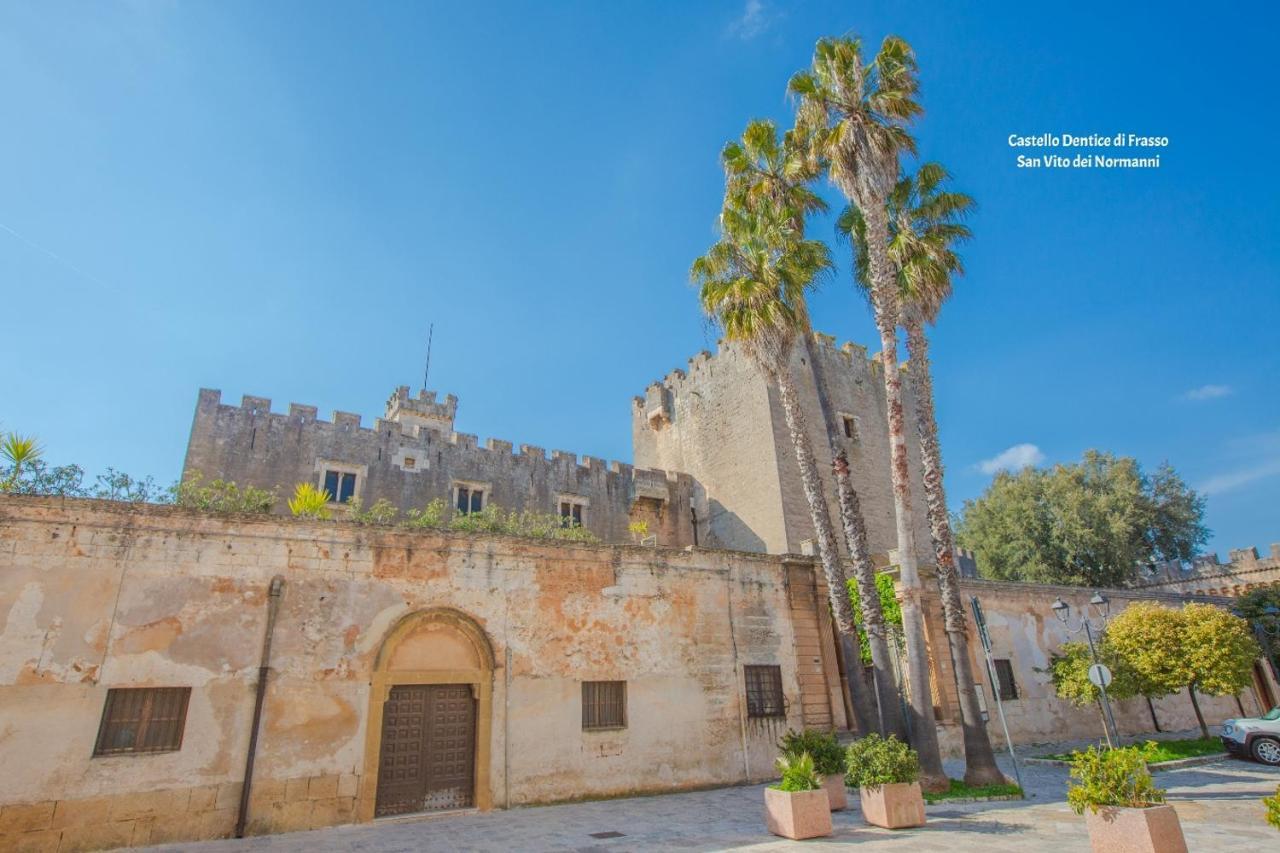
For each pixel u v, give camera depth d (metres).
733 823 12.20
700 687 17.00
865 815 11.83
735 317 18.48
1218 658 20.27
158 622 11.89
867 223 17.70
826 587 20.20
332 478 27.66
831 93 18.44
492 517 24.61
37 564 11.34
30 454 14.11
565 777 14.61
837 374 35.28
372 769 12.81
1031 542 43.66
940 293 18.97
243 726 12.04
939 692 20.97
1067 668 21.27
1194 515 44.50
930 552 34.50
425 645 14.12
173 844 10.97
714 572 18.23
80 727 10.95
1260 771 17.47
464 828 12.05
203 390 26.27
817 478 17.78
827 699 18.88
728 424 34.09
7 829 10.16
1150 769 18.31
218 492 20.00
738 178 20.08
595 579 16.41
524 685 14.76
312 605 13.17
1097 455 46.06
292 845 10.87
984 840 10.27
